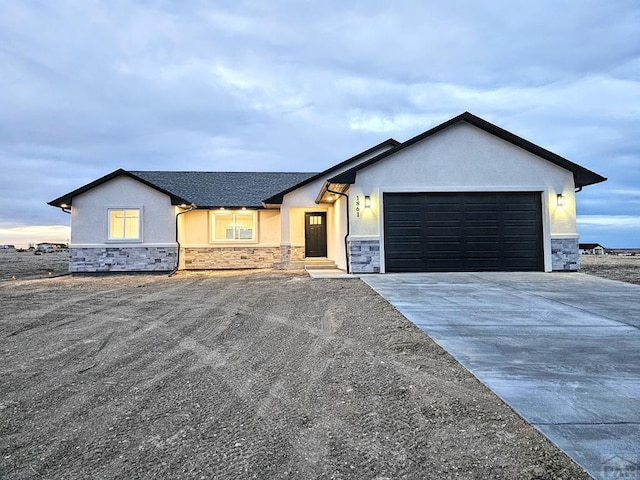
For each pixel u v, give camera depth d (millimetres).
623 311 6316
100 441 2576
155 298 8625
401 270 11750
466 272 11727
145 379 3742
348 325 5668
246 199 17375
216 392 3383
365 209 11727
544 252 11836
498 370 3709
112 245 14656
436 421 2727
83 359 4402
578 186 12750
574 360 3980
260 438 2566
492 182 11852
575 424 2619
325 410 2971
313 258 17422
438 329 5277
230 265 16859
